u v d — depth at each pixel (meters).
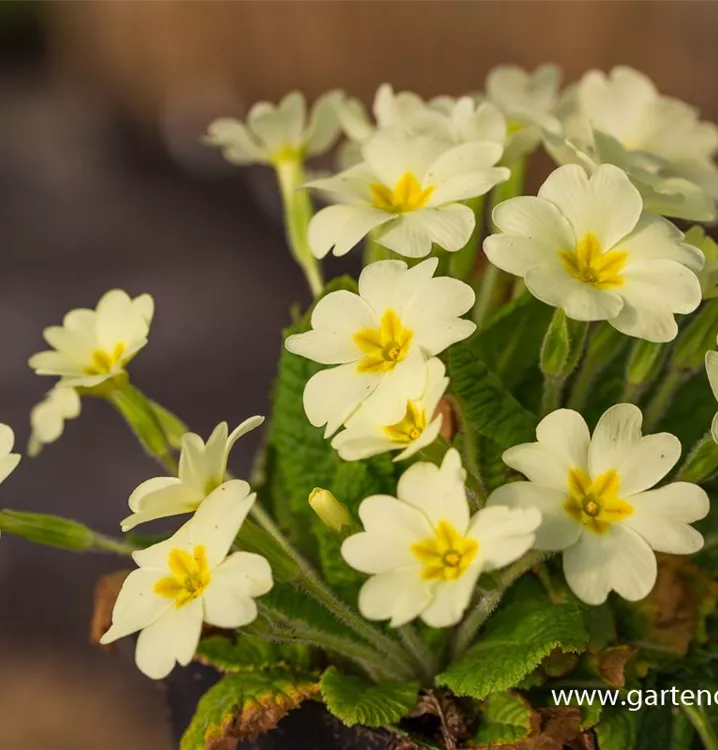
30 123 1.82
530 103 0.48
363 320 0.39
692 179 0.46
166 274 1.37
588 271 0.39
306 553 0.44
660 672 0.42
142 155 1.68
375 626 0.43
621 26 1.36
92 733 0.97
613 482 0.38
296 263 1.36
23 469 1.12
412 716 0.42
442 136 0.43
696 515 0.38
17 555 1.10
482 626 0.42
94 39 1.85
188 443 0.38
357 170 0.42
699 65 1.32
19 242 1.50
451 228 0.40
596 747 0.41
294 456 0.44
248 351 1.19
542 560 0.40
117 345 0.43
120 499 1.07
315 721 0.42
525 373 0.44
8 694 1.00
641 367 0.42
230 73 1.66
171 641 0.37
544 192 0.39
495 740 0.41
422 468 0.38
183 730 0.45
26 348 1.29
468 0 1.44
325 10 1.54
